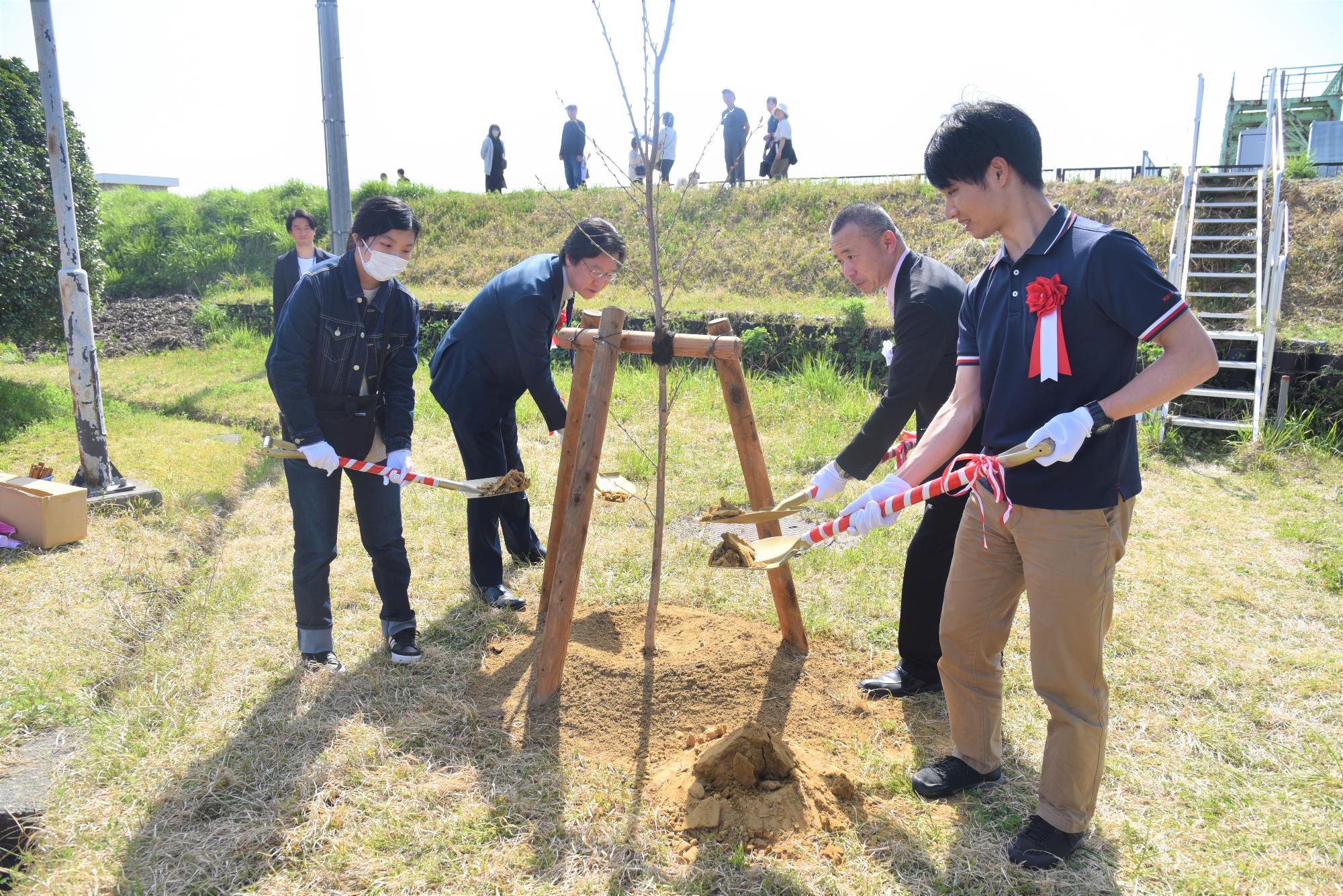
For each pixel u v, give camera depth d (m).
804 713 3.33
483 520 4.29
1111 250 2.24
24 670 3.43
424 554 4.91
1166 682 3.62
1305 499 6.19
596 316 3.71
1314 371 7.82
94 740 3.01
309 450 3.31
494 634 3.98
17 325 7.89
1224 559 5.02
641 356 10.65
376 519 3.64
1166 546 5.23
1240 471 6.98
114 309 14.68
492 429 4.36
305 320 3.29
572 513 3.22
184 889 2.38
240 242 16.61
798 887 2.43
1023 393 2.45
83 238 8.27
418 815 2.71
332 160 8.22
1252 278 9.36
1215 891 2.44
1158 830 2.71
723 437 7.61
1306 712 3.41
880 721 3.34
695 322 10.71
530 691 3.39
